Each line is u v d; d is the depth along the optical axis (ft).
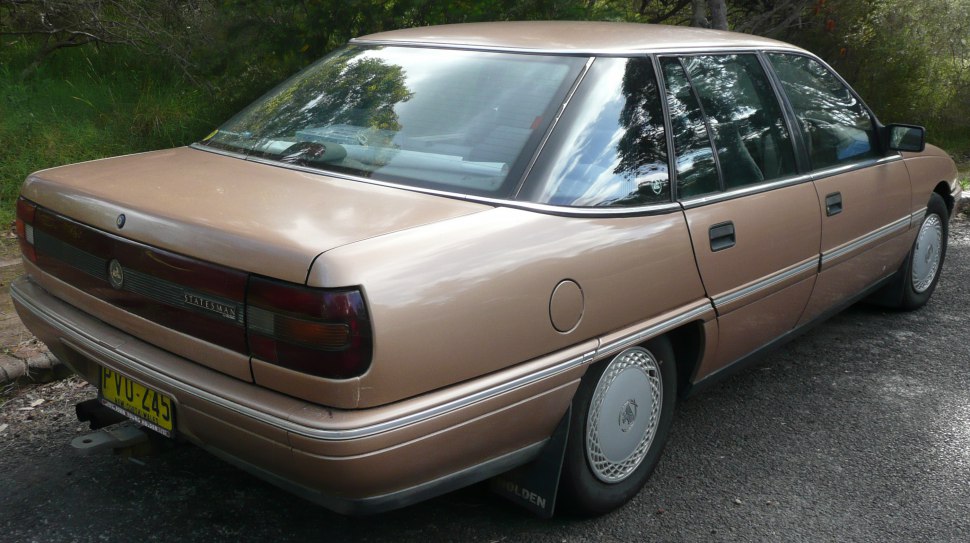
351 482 7.29
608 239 9.07
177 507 10.10
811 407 13.56
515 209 8.51
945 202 18.21
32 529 9.54
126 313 8.50
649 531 10.05
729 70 11.77
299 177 9.15
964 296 19.17
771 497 10.91
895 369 15.15
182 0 27.68
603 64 9.94
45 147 22.09
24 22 27.76
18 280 10.24
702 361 10.92
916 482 11.43
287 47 23.08
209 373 7.85
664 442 10.84
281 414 7.27
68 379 13.52
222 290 7.55
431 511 10.22
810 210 12.51
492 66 10.13
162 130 24.22
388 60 10.88
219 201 8.33
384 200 8.45
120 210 8.39
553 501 9.22
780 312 12.38
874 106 33.78
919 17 34.24
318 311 7.00
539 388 8.45
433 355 7.50
